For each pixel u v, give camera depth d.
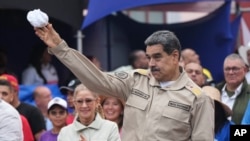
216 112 14.84
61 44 11.39
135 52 21.88
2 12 22.05
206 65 24.55
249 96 16.33
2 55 20.55
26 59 22.55
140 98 11.66
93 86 11.63
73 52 11.47
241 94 16.38
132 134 11.62
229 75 16.39
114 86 11.70
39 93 18.73
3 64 20.47
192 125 11.54
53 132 15.89
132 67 21.88
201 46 24.58
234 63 16.34
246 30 25.75
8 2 18.72
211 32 24.48
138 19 26.38
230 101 16.45
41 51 21.55
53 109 15.77
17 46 22.48
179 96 11.53
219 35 24.42
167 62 11.52
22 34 22.52
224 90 16.62
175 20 27.52
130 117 11.66
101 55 23.44
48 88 19.91
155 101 11.58
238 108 16.27
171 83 11.62
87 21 19.83
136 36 24.28
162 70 11.51
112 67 23.72
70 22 19.47
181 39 24.70
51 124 17.83
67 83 18.81
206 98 11.57
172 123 11.42
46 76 21.56
